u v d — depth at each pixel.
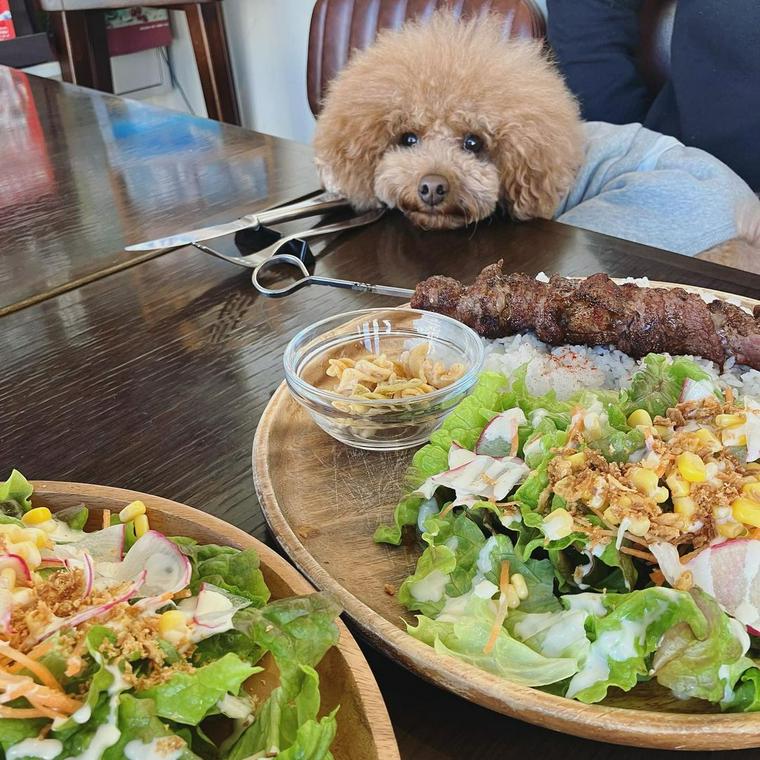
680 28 0.74
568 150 0.58
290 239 0.49
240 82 1.34
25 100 0.78
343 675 0.19
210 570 0.21
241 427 0.34
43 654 0.17
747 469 0.24
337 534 0.27
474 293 0.36
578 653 0.21
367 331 0.35
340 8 0.97
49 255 0.49
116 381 0.37
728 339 0.33
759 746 0.19
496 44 0.61
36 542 0.21
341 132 0.57
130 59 1.29
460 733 0.21
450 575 0.24
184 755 0.17
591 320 0.34
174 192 0.58
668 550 0.22
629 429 0.27
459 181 0.53
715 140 0.74
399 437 0.30
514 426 0.27
